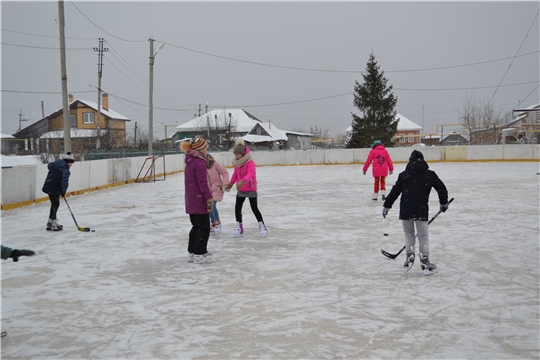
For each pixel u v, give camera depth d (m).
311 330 3.95
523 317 4.21
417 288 5.09
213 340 3.78
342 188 16.84
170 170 26.34
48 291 5.14
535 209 10.81
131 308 4.56
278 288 5.14
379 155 12.78
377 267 5.99
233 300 4.75
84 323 4.19
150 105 25.75
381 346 3.62
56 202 8.93
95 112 51.16
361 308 4.47
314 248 7.13
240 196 7.95
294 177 22.69
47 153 26.77
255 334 3.88
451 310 4.40
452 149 32.50
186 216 10.65
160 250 7.16
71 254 6.93
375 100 45.31
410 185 5.66
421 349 3.57
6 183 11.95
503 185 16.48
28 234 8.57
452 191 14.92
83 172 16.20
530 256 6.45
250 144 56.09
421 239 5.62
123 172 19.78
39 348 3.68
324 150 33.47
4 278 5.66
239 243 7.53
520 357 3.43
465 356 3.45
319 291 5.01
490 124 54.97
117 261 6.48
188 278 5.58
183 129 61.00
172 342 3.75
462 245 7.18
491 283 5.24
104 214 11.07
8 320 4.28
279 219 9.95
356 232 8.41
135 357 3.50
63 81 17.27
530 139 41.84
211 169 8.16
